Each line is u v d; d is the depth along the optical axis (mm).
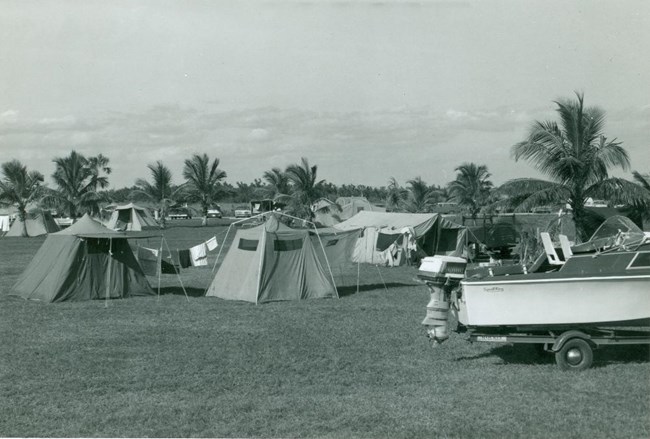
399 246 27969
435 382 8688
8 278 22828
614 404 7547
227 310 15258
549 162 23922
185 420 7180
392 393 8180
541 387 8297
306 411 7449
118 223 51812
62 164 55969
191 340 11641
